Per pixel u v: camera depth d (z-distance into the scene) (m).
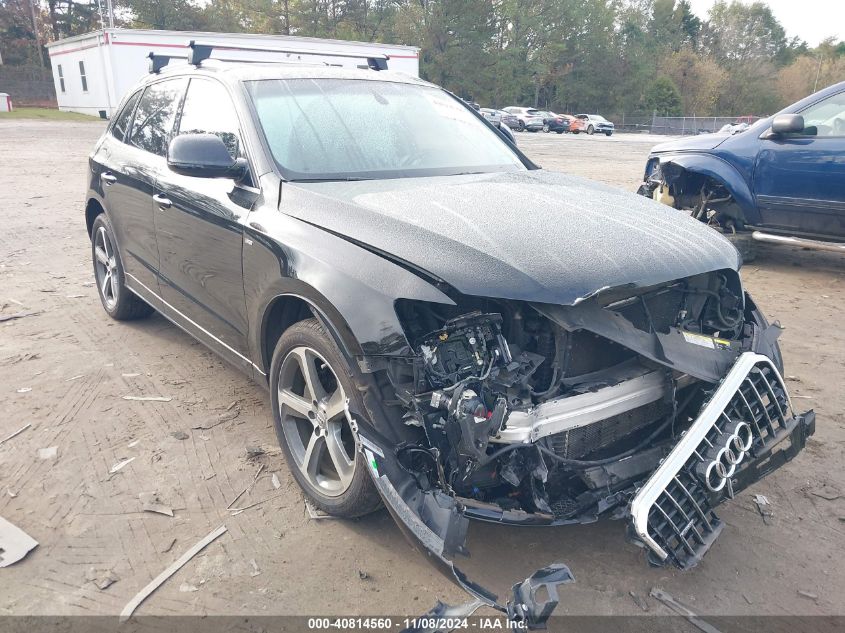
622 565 2.78
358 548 2.82
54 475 3.28
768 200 6.83
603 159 20.72
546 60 69.12
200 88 3.96
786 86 87.19
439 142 3.86
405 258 2.52
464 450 2.26
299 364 3.01
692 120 61.16
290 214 3.00
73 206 10.34
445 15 59.09
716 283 3.07
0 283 6.32
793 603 2.59
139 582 2.61
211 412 3.91
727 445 2.49
